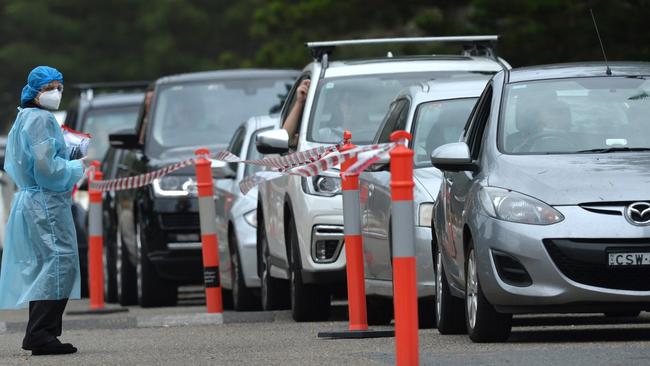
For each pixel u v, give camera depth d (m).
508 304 24.88
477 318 25.64
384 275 31.39
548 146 26.66
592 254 24.42
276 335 30.34
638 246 24.39
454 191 27.34
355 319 29.14
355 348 26.11
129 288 50.00
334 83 36.91
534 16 63.22
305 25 77.81
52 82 27.86
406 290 20.55
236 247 41.50
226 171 42.78
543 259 24.52
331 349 26.09
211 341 29.59
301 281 34.78
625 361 21.58
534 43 63.28
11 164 28.05
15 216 27.92
